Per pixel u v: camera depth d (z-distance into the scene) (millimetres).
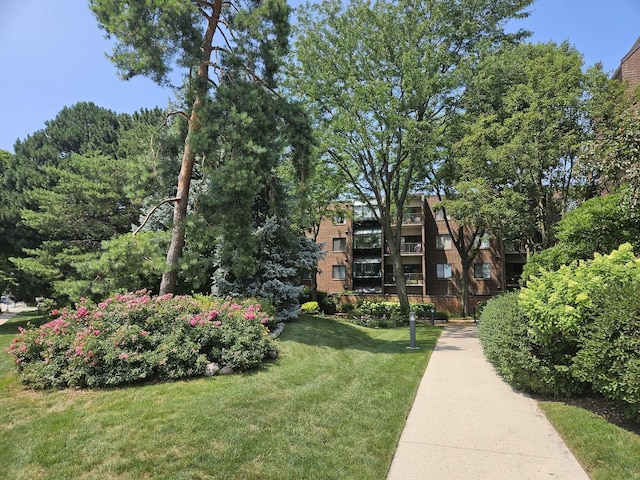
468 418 5199
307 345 9367
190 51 9156
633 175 7086
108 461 3734
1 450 4039
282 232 12414
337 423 4852
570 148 12664
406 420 5141
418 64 16359
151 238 9102
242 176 8992
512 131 13992
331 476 3639
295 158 11242
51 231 16719
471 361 8656
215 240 10469
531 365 5746
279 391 5816
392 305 21250
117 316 7008
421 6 17750
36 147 22656
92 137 22203
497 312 7555
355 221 33531
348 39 16922
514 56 16516
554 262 10688
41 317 18969
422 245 32656
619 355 4387
